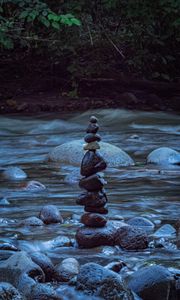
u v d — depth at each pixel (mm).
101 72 17672
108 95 17156
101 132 12797
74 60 17703
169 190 6816
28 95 17047
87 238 4512
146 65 18578
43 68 18484
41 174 7969
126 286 3408
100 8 18547
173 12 17719
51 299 3373
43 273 3672
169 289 3451
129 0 17812
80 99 16734
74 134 12766
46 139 12070
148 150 10203
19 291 3393
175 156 8727
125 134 12430
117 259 4180
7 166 8789
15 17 17203
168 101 16969
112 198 6355
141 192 6699
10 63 18781
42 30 18234
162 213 5668
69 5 17812
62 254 4348
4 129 13578
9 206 5973
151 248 4477
